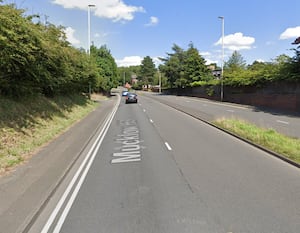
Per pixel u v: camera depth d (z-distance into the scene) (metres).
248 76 39.38
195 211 5.95
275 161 10.09
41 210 6.19
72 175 8.88
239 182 7.80
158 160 10.51
